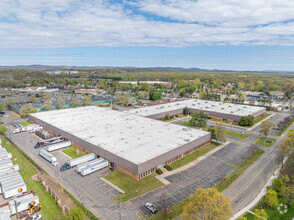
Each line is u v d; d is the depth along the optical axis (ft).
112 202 175.63
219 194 128.88
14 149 294.25
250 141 327.67
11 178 205.26
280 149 242.78
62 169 233.14
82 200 178.19
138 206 170.60
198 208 126.93
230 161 255.91
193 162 252.62
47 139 325.42
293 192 170.50
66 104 578.66
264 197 182.70
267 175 220.84
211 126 405.18
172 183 205.57
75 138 292.81
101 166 232.94
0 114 516.73
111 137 286.25
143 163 209.26
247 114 446.19
